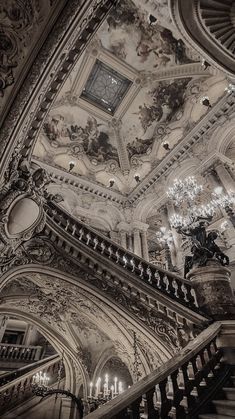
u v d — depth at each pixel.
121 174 18.52
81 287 6.03
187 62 14.40
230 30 5.92
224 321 4.83
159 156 17.02
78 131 17.38
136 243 15.69
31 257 5.84
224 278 5.70
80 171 17.30
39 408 8.44
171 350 5.62
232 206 10.76
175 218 8.09
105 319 6.71
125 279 5.80
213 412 3.39
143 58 15.38
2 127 4.30
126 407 2.49
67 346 8.61
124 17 13.70
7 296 6.60
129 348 7.03
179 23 5.90
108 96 17.16
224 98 13.38
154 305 5.66
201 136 14.38
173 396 3.18
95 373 8.02
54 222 6.05
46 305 7.51
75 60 4.34
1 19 3.59
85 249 5.98
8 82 3.99
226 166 13.06
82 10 3.61
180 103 15.88
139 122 17.84
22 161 5.25
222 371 4.01
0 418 7.77
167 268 10.32
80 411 7.73
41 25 3.65
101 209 16.67
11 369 12.09
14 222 5.18
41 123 4.92
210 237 6.48
